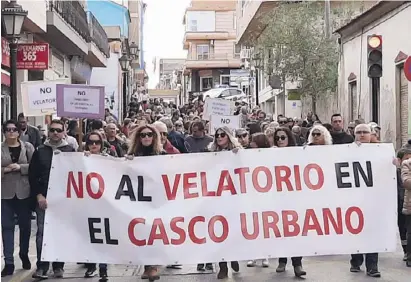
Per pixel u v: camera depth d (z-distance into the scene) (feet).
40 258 28.91
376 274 30.22
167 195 27.66
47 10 69.31
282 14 98.58
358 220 27.86
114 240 27.50
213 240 27.61
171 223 27.53
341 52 95.86
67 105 36.29
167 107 173.88
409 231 32.42
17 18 46.39
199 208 27.66
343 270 31.91
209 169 27.81
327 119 108.68
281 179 27.86
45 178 29.73
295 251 27.73
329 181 27.91
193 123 42.65
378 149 28.04
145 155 29.37
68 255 27.43
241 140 36.88
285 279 30.12
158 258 27.43
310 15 98.63
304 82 97.96
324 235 27.78
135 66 204.85
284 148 27.94
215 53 277.03
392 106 76.02
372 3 107.86
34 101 46.24
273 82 100.73
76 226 27.53
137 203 27.61
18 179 30.76
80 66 111.04
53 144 30.25
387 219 27.94
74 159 27.66
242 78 174.19
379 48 48.67
